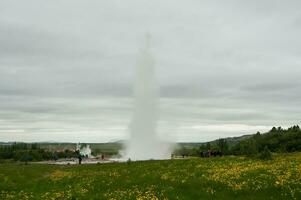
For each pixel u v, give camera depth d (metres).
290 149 113.62
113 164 61.72
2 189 37.94
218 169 41.50
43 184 39.66
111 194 30.14
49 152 141.25
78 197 30.11
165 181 35.38
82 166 62.47
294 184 30.62
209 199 27.55
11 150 157.75
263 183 31.50
